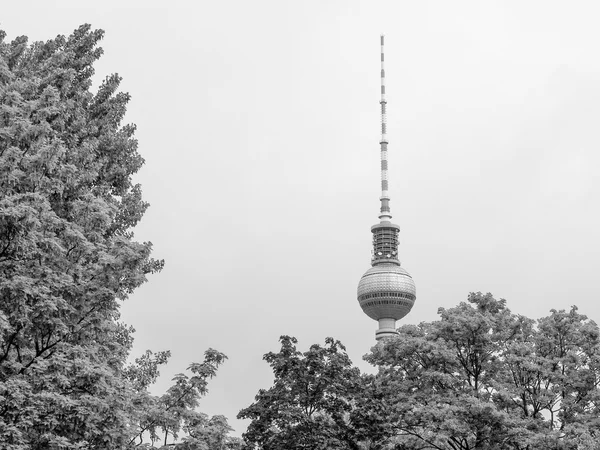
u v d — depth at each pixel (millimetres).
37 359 30078
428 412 51469
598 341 56062
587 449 48531
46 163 31594
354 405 56500
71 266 33156
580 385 54438
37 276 31469
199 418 36531
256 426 54375
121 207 48750
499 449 51250
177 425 35906
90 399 30234
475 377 57500
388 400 55938
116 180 47875
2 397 28141
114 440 31656
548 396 54312
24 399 28875
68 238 32969
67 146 40875
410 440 53812
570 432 50469
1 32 48156
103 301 32719
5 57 45969
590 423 52031
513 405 54938
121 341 47812
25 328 30812
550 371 54406
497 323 57875
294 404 55844
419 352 56125
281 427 53938
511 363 54750
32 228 29203
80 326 32750
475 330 56344
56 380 30234
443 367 56688
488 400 54719
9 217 28688
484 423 51125
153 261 48906
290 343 57719
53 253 31891
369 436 54250
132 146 49469
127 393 31781
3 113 31922
